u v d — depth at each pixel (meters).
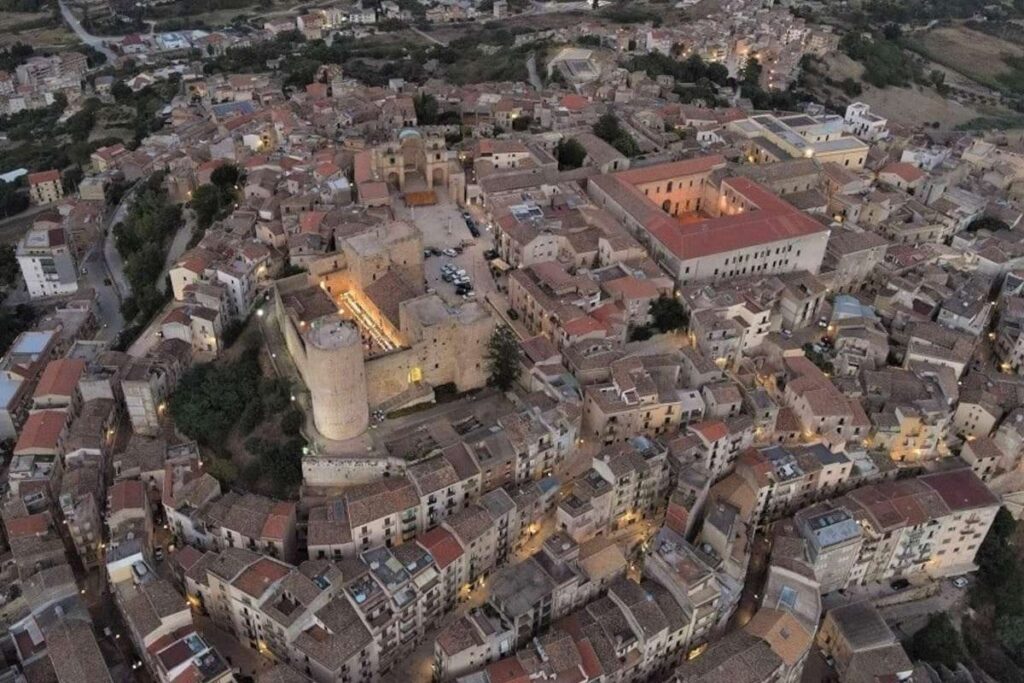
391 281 190.88
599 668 139.75
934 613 171.75
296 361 185.38
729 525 158.50
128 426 192.12
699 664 141.50
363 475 166.12
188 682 132.62
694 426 174.62
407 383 180.50
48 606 147.88
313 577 143.88
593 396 177.38
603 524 165.00
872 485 177.50
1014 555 183.88
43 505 167.38
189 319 198.88
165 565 162.38
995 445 189.88
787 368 195.12
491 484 165.75
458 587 155.25
